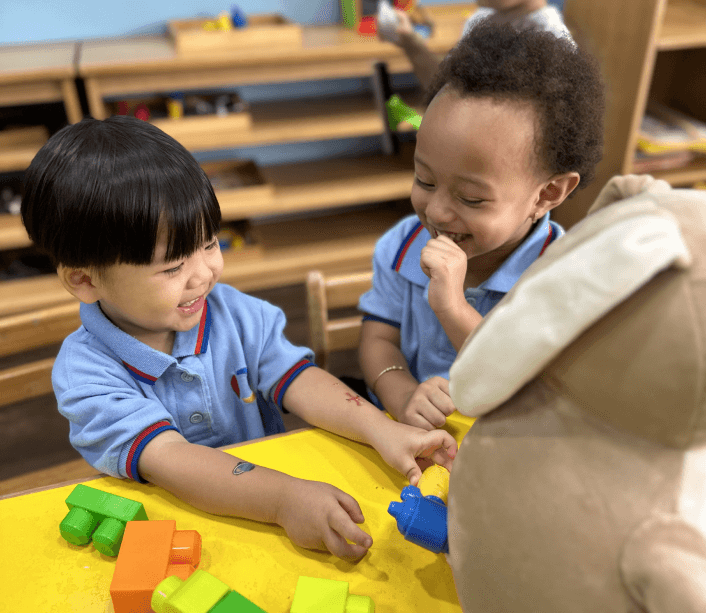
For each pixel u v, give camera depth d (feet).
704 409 0.94
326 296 3.07
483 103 1.77
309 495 1.73
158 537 1.63
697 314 0.91
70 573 1.66
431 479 1.93
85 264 1.78
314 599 1.51
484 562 1.19
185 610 1.43
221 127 6.07
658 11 5.35
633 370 0.96
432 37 5.97
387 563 1.69
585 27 6.24
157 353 2.10
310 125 6.21
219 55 5.51
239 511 1.80
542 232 2.31
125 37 6.34
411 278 2.63
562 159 1.91
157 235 1.73
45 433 5.22
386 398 2.44
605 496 1.02
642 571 0.95
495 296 2.41
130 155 1.70
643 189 1.13
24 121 6.11
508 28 1.95
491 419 1.20
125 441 1.91
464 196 1.91
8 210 6.00
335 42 5.94
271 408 2.67
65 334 2.79
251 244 6.86
